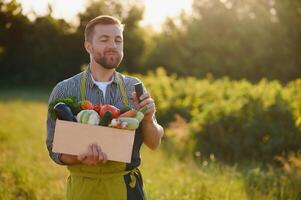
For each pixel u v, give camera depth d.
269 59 38.72
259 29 38.88
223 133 11.22
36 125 17.67
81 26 45.94
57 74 45.56
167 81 17.53
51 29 43.28
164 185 7.95
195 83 17.03
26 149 12.02
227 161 10.93
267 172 8.74
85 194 3.83
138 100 3.81
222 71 40.34
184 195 7.34
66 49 45.31
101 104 3.75
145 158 10.80
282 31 38.16
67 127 3.60
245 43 39.75
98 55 3.79
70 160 3.75
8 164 9.34
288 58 38.12
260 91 11.90
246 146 10.79
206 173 8.76
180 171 9.35
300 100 10.09
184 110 14.64
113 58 3.79
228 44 40.12
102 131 3.61
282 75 38.31
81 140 3.61
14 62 43.94
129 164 3.88
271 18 39.16
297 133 10.27
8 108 23.69
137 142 3.95
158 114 15.20
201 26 41.88
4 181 8.03
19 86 44.75
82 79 3.93
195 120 12.45
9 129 15.52
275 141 10.37
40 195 7.48
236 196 7.23
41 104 27.23
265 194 7.42
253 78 39.56
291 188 7.50
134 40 46.53
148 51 46.81
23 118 19.70
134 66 46.91
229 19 40.84
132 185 3.92
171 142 12.52
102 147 3.61
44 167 9.59
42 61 44.62
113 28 3.78
